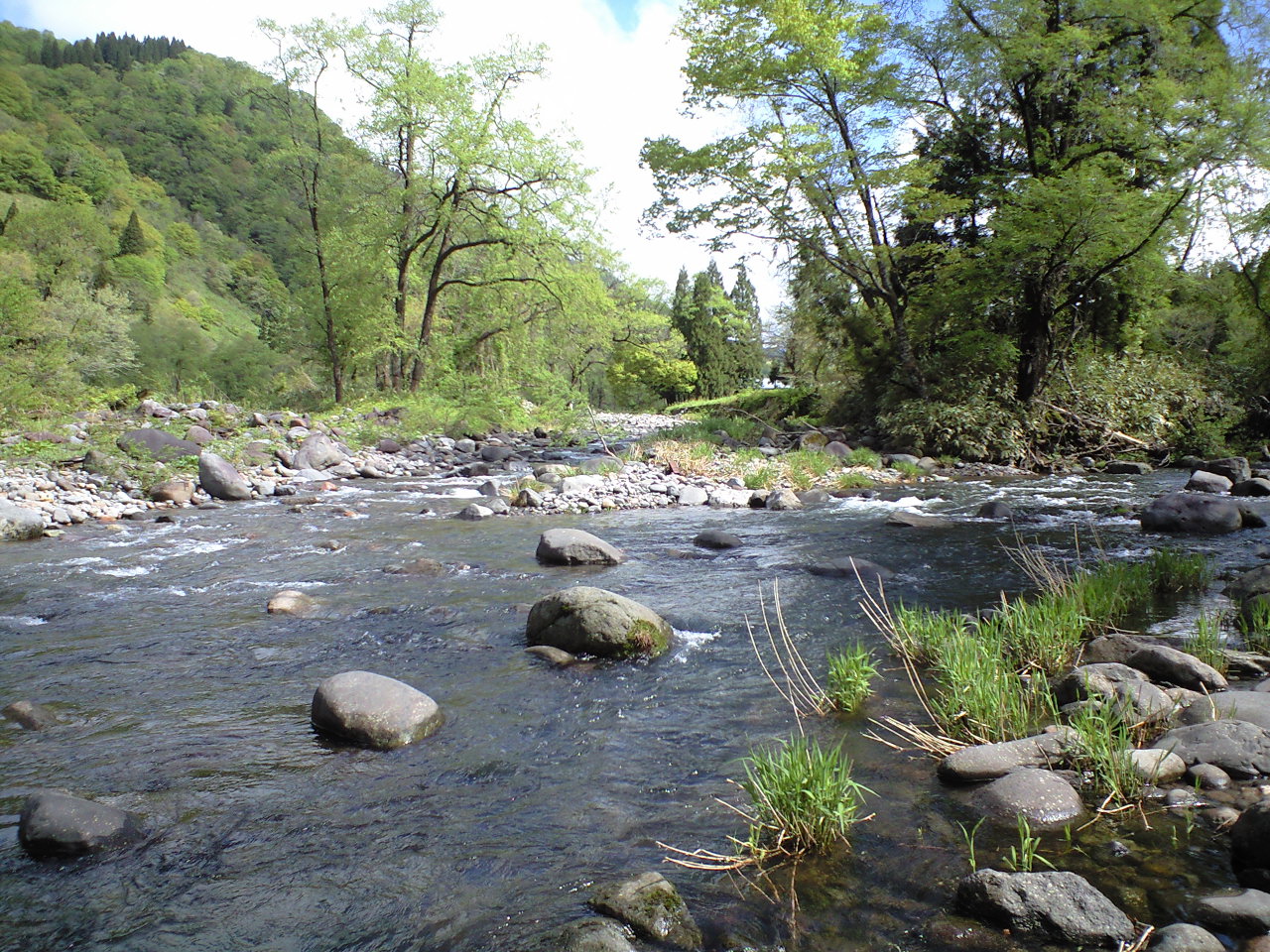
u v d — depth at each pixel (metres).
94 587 7.36
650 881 2.72
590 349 46.16
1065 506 12.15
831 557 8.59
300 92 25.78
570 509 12.32
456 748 4.05
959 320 21.78
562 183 26.80
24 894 2.82
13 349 19.89
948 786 3.46
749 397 35.78
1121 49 20.72
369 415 23.92
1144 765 3.34
